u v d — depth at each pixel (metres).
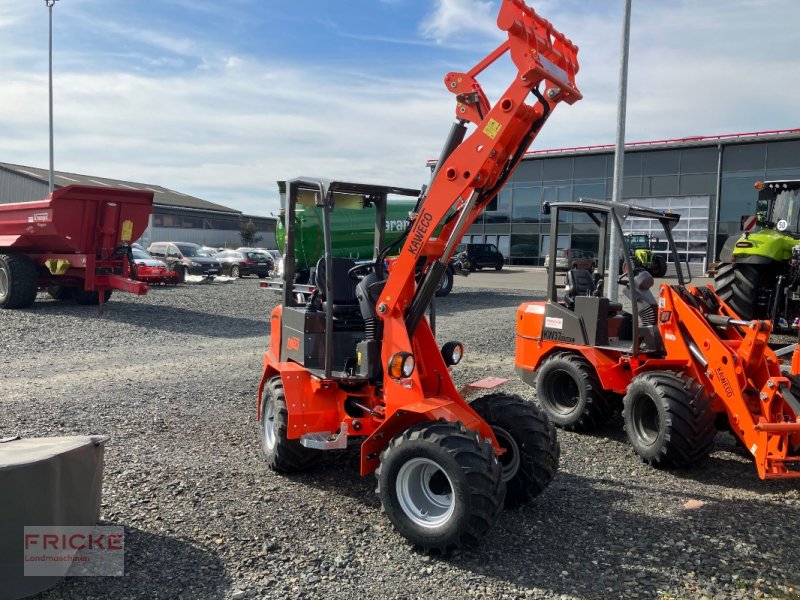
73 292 16.91
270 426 5.66
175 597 3.48
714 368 5.62
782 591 3.70
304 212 8.16
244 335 13.08
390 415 4.45
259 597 3.51
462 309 17.67
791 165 32.19
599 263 7.41
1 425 6.57
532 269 38.38
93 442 3.82
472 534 3.85
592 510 4.80
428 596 3.57
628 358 6.38
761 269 10.20
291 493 4.98
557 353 7.26
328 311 4.82
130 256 15.30
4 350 10.85
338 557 3.97
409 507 4.12
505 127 4.13
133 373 9.34
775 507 4.93
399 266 4.50
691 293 6.27
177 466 5.50
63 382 8.70
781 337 10.56
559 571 3.87
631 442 6.05
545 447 4.67
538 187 39.47
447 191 4.36
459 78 4.50
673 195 35.31
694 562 4.01
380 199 5.73
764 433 5.03
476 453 3.88
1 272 15.28
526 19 4.29
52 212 13.85
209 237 63.75
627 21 12.06
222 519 4.46
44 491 3.37
